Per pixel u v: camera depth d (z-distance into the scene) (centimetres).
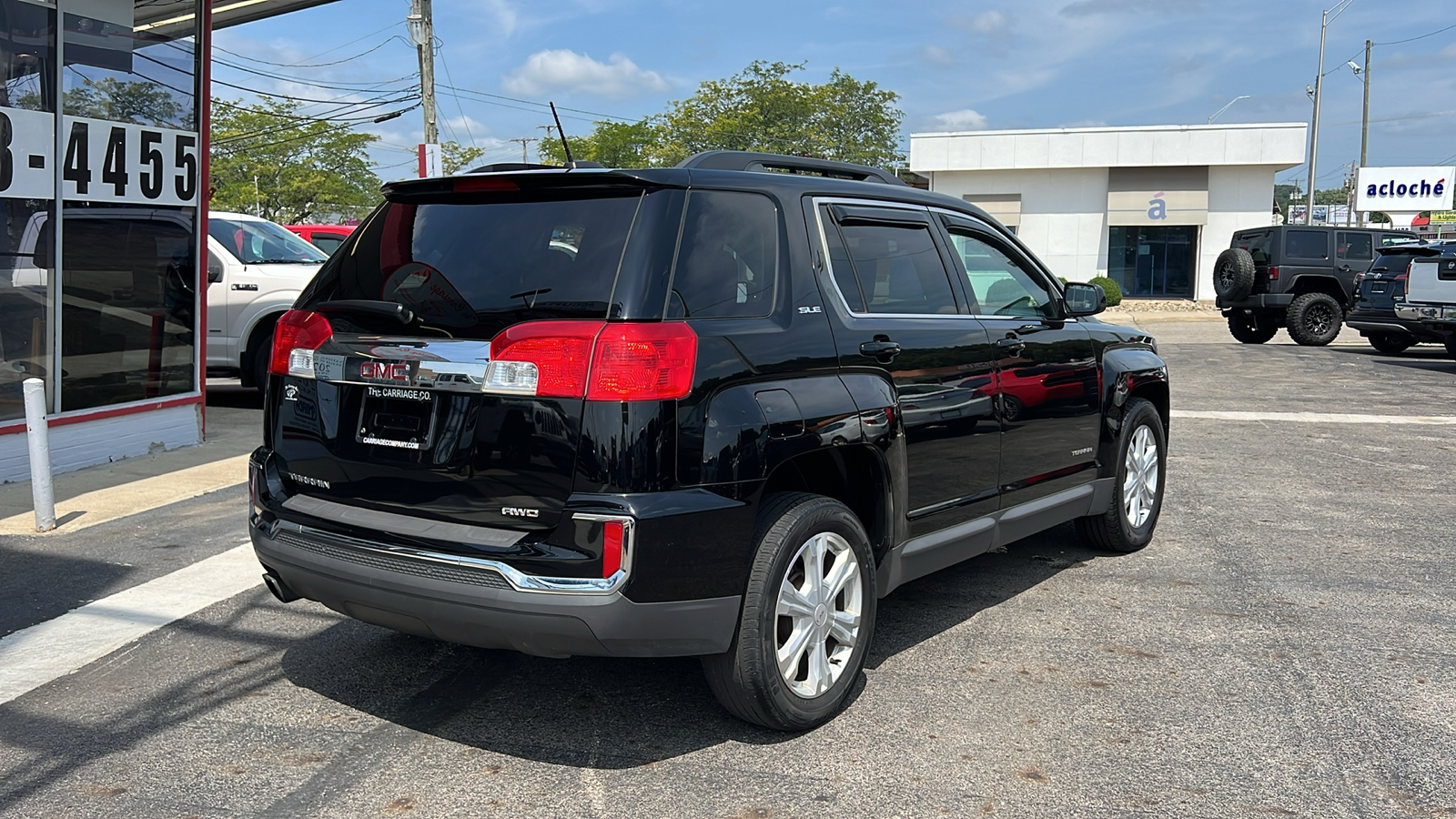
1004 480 468
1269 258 2081
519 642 315
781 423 341
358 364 347
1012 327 482
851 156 5662
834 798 315
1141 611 494
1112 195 3681
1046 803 313
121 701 387
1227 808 311
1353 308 2053
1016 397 472
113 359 829
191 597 505
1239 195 3622
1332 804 313
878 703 387
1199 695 394
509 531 318
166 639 450
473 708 381
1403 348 1892
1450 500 736
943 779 328
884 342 392
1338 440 980
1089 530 588
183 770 333
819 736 358
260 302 1068
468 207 356
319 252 1181
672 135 5866
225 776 329
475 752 346
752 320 348
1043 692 397
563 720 371
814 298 374
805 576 357
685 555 315
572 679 408
